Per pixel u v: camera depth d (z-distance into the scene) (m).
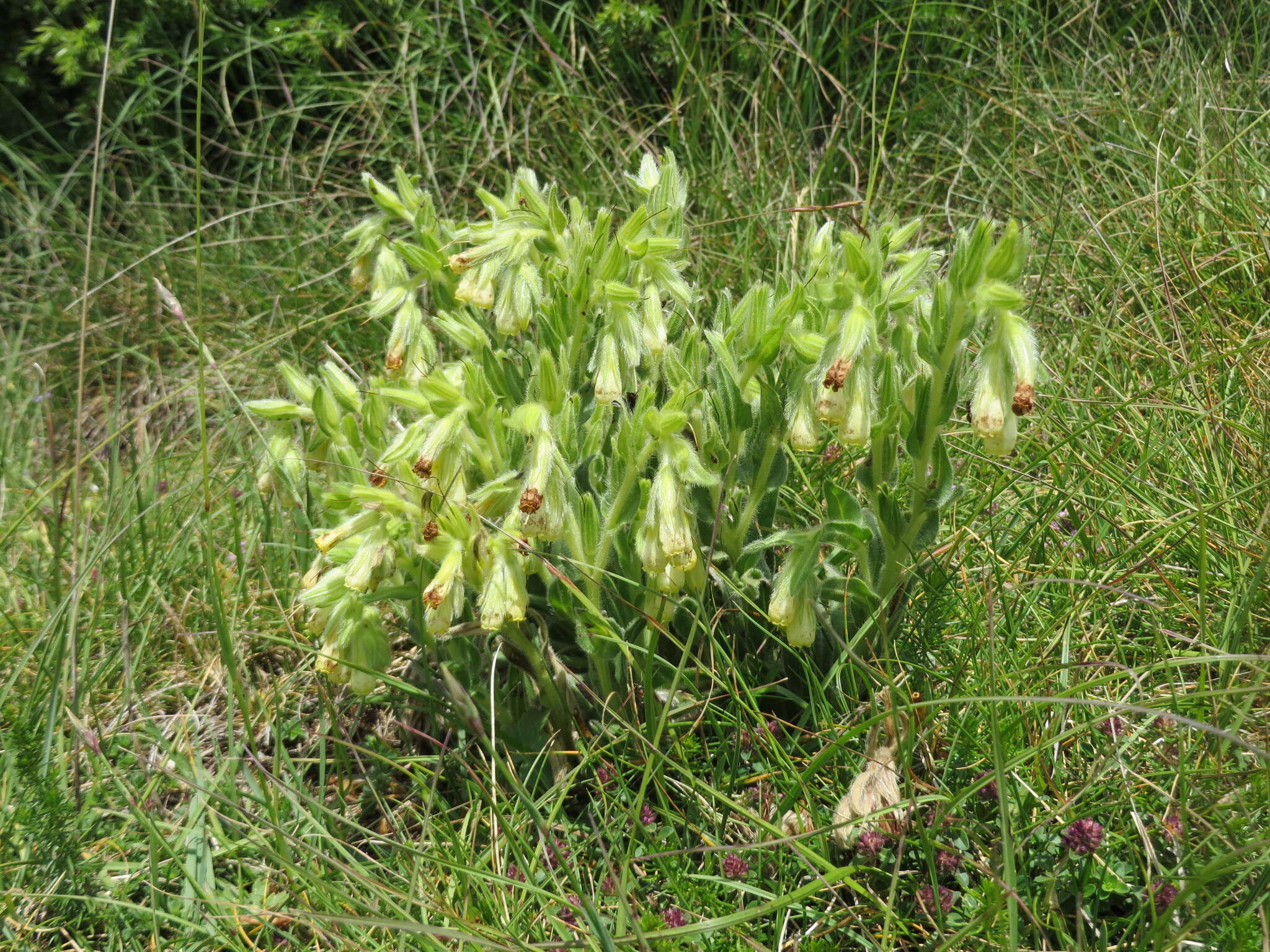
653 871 0.89
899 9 1.69
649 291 0.93
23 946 0.86
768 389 0.90
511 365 0.95
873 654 0.91
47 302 1.70
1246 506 0.98
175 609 1.08
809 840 0.87
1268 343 1.07
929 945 0.82
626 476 0.88
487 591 0.86
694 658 0.94
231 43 1.89
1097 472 1.02
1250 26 1.56
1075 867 0.84
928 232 1.39
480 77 1.78
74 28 1.94
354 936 0.85
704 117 1.60
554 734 0.92
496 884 0.87
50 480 1.25
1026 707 0.88
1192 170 1.28
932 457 0.90
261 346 1.25
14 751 0.93
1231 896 0.82
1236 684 0.89
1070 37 1.68
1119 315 1.14
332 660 0.90
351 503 0.90
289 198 1.72
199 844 0.91
